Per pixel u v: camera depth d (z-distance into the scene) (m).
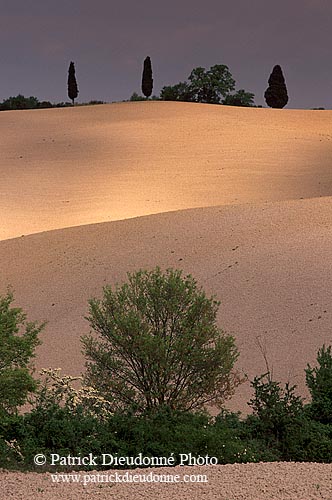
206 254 23.20
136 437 10.26
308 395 14.77
